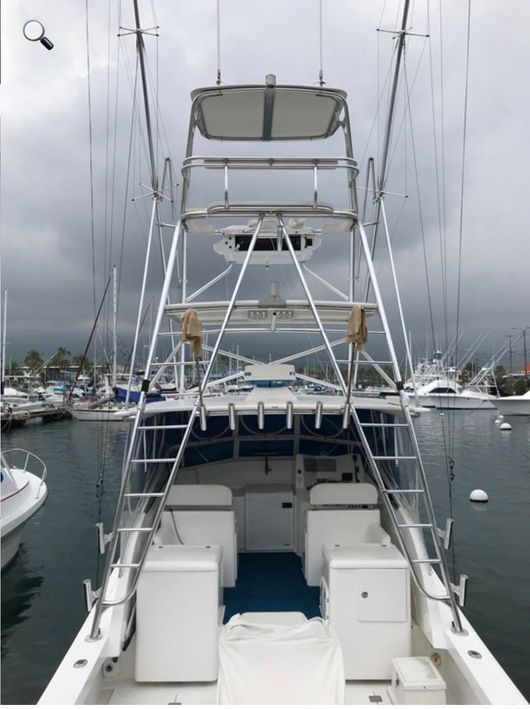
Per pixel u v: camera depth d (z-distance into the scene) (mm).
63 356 75938
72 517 14398
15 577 10234
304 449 5742
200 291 5145
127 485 3312
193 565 3326
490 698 2521
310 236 4910
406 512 4102
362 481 5504
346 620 3426
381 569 3441
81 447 27922
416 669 3102
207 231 4828
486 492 17484
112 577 3627
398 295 5168
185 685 3314
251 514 5410
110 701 3168
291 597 4395
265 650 2814
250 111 4262
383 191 5164
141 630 3305
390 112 4969
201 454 5676
